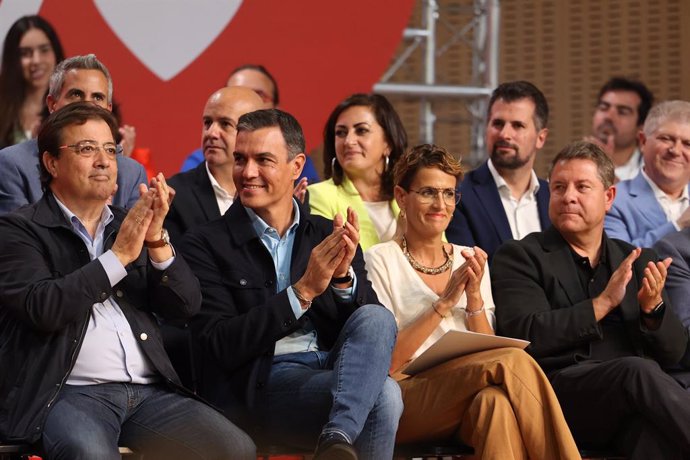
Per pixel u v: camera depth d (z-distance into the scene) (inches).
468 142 778.8
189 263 360.8
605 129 625.0
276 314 340.8
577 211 399.2
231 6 580.1
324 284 342.0
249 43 584.7
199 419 326.3
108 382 329.1
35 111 525.3
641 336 391.2
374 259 393.4
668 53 773.9
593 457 375.6
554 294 396.5
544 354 385.4
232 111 437.7
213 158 436.1
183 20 571.8
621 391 363.6
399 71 768.3
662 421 358.6
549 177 420.5
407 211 394.6
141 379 333.7
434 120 657.6
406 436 366.0
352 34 602.2
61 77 410.0
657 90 775.1
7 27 542.9
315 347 363.3
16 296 315.3
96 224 339.6
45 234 329.1
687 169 501.0
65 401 319.3
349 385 327.0
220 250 361.1
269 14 587.8
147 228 323.6
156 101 569.0
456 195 395.2
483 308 381.7
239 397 346.3
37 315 312.5
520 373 349.7
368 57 604.4
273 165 361.1
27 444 313.0
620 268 383.9
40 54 526.0
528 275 398.3
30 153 411.8
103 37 559.5
